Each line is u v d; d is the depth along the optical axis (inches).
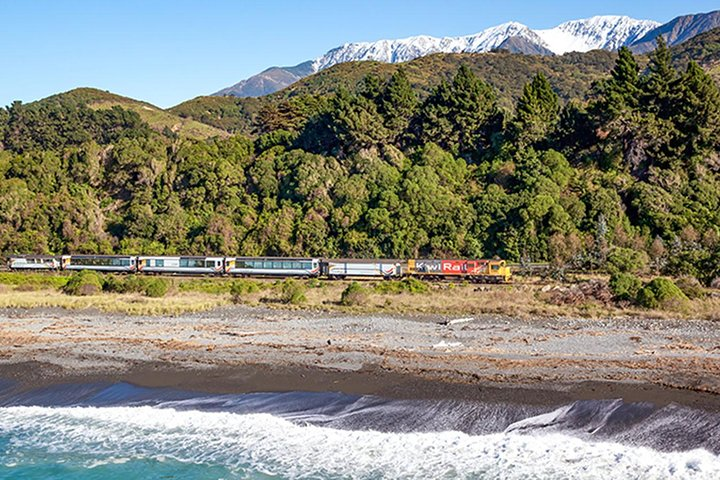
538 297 1994.3
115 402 1096.2
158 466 868.0
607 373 1096.8
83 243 3634.4
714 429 864.3
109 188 4148.6
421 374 1141.7
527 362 1181.1
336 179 3572.8
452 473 807.1
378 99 4143.7
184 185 3880.4
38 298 2222.0
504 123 3850.9
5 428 1004.6
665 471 780.0
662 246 2704.2
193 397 1100.5
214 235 3425.2
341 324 1638.8
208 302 2092.8
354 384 1111.6
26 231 3750.0
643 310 1743.4
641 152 3309.5
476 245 3016.7
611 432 882.8
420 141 4018.2
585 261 2657.5
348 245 3223.4
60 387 1172.5
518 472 798.5
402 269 2687.0
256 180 3747.5
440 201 3253.0
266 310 1925.4
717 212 2898.6
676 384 1020.5
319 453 882.1
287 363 1248.8
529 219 2950.3
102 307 2000.5
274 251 3341.5
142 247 3535.9
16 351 1409.9
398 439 909.8
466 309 1833.2
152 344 1435.8
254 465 857.5
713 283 2204.7
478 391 1043.3
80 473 854.5
